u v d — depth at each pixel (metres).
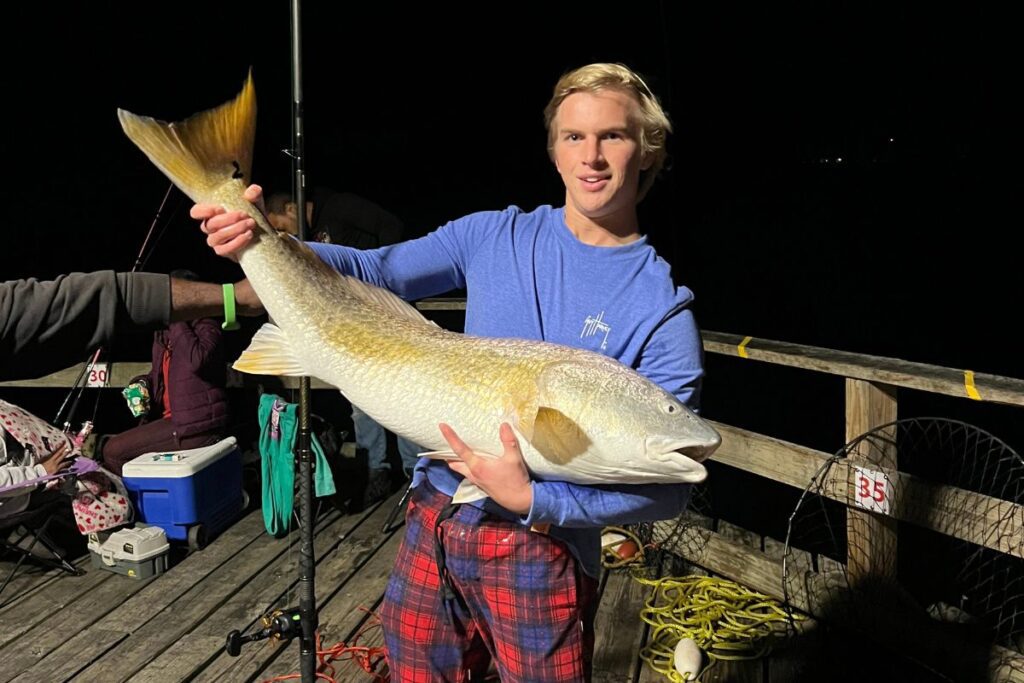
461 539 2.00
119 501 4.32
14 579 4.17
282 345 2.04
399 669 2.19
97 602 3.96
